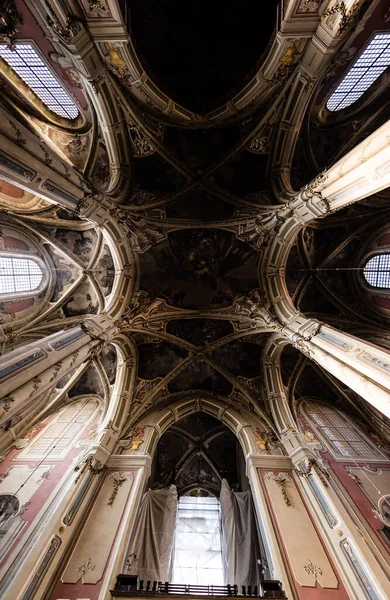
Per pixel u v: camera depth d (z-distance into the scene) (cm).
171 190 1390
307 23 842
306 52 925
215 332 1538
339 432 1350
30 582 706
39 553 763
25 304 1409
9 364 693
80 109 1155
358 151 726
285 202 1239
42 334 1430
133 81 1042
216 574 1081
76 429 1327
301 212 1120
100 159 1259
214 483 1488
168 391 1519
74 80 1008
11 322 1339
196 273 1530
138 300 1416
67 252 1492
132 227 1309
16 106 1046
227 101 1180
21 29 848
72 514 915
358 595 742
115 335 1269
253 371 1514
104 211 1127
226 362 1540
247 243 1441
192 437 1582
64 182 875
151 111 1177
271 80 1045
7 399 645
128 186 1302
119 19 822
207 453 1568
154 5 998
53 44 880
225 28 1080
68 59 916
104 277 1498
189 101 1214
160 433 1338
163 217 1405
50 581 764
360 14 796
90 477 1045
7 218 1357
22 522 899
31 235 1459
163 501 1187
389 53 991
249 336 1492
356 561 793
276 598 747
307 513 983
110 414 1309
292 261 1515
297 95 1070
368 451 1241
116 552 846
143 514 1119
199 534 1241
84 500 980
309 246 1501
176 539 1218
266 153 1280
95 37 857
